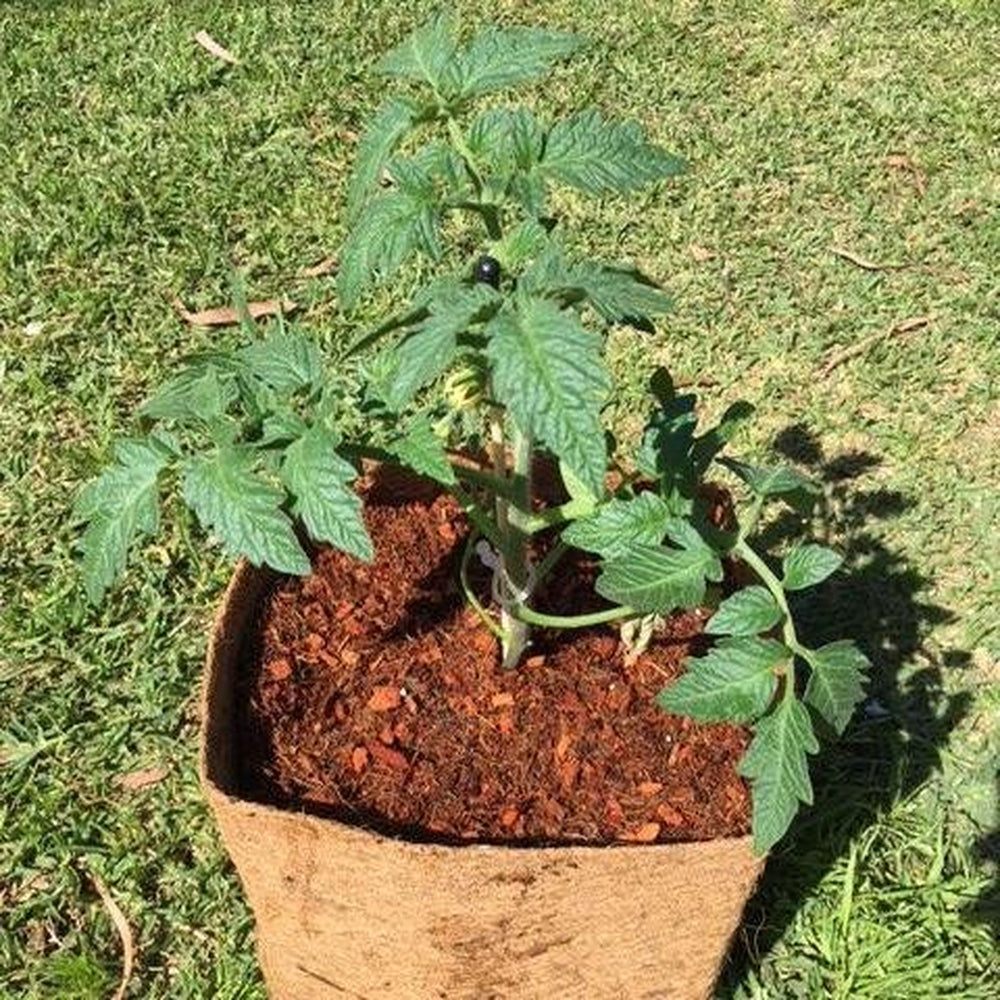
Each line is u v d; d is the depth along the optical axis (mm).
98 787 942
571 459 539
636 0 1700
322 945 741
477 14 1658
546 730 762
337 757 743
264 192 1400
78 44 1606
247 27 1616
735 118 1520
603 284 581
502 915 695
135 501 673
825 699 656
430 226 631
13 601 1054
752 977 854
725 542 717
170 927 877
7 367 1229
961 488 1146
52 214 1372
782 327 1280
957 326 1284
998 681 1016
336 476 611
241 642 776
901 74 1596
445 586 824
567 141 647
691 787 733
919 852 916
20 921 878
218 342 1254
